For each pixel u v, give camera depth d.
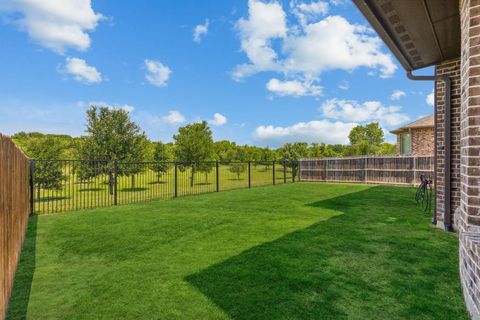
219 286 2.71
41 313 2.28
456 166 4.64
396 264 3.25
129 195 12.10
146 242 4.18
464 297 2.38
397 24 3.79
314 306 2.32
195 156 15.45
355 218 5.81
